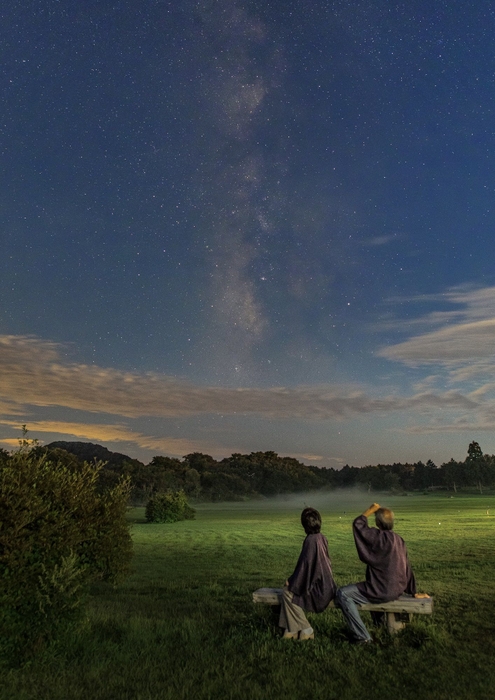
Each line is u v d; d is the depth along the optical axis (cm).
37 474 680
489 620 823
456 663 596
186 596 1136
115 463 12694
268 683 540
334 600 697
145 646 677
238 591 1187
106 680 554
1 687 522
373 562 686
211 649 661
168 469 15338
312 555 700
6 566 588
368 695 505
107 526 753
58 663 599
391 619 705
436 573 1386
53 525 649
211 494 15500
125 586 1291
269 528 3809
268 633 720
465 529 3070
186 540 2784
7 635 577
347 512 6781
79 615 671
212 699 500
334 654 629
